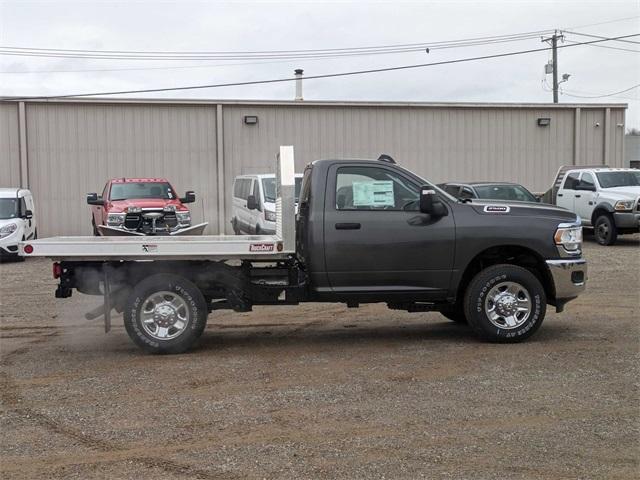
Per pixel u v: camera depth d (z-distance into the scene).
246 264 7.69
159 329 7.33
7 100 22.28
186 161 23.47
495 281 7.57
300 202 8.02
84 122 22.81
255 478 4.14
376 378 6.30
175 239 7.48
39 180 22.70
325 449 4.58
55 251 7.11
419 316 9.70
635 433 4.84
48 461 4.44
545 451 4.52
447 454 4.48
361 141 24.61
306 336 8.35
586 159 26.72
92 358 7.24
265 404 5.55
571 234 7.74
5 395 5.91
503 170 25.89
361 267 7.46
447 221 7.56
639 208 18.11
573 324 8.77
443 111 25.22
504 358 6.99
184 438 4.82
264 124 23.89
